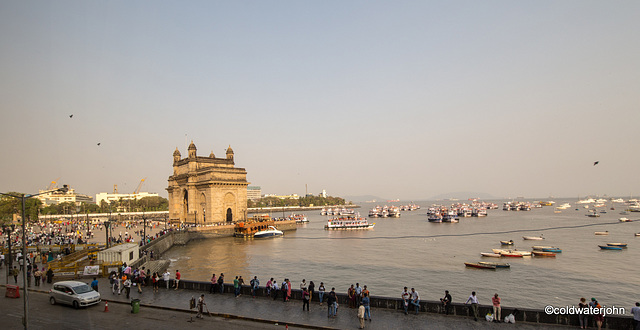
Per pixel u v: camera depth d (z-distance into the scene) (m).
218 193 148.38
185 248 112.19
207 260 89.81
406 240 131.38
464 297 58.84
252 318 32.47
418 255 97.75
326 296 37.38
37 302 38.44
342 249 109.44
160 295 40.47
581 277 72.12
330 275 73.25
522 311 30.83
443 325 30.09
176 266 81.62
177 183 170.75
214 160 164.25
